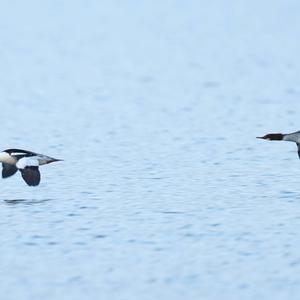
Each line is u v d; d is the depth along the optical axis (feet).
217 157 88.07
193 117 118.83
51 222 62.34
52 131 107.24
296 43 251.80
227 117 118.32
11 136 103.91
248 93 146.30
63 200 69.05
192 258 54.19
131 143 97.40
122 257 54.49
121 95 147.54
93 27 317.01
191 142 97.81
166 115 121.39
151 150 92.68
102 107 131.44
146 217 63.46
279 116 118.83
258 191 71.82
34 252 55.67
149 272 51.85
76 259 54.24
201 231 59.82
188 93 148.97
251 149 92.53
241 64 201.05
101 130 107.55
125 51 238.27
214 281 50.34
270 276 51.01
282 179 76.64
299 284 49.78
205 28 311.88
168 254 55.01
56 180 76.89
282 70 184.65
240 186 73.82
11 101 139.54
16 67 197.47
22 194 71.41
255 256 54.44
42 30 302.66
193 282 50.24
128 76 179.42
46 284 50.14
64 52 234.99
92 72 187.83
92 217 63.62
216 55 223.92
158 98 142.82
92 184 75.10
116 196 70.33
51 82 168.14
